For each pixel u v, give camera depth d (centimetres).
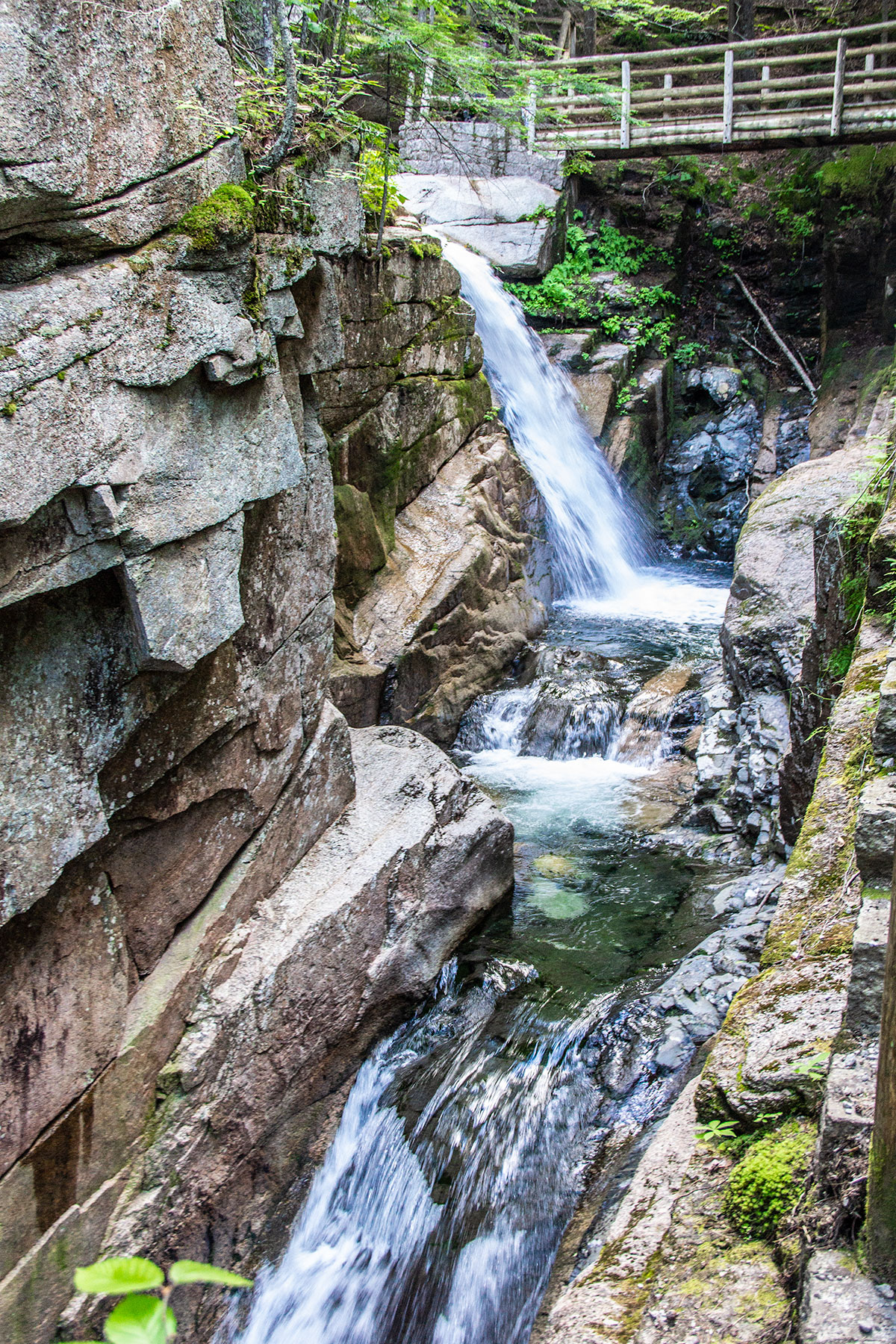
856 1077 238
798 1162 248
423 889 556
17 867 325
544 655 980
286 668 487
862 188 1448
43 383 298
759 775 684
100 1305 369
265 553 457
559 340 1397
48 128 292
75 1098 369
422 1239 448
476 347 1048
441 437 983
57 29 292
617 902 641
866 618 469
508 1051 516
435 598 877
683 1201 263
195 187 358
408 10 652
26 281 306
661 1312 228
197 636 382
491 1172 457
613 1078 482
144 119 332
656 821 738
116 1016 388
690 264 1617
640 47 1861
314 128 457
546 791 802
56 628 335
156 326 340
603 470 1335
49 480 302
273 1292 443
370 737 638
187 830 428
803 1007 298
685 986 530
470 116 1471
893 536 441
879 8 1698
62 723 340
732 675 780
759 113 1400
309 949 470
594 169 1560
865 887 279
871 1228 199
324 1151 486
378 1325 428
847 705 421
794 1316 209
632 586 1294
